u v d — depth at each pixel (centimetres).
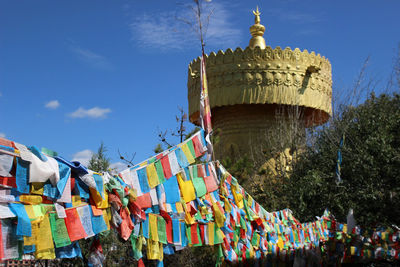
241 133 3244
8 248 536
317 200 2006
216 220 891
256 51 3089
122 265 1579
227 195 953
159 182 758
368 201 1862
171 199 792
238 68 3091
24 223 540
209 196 895
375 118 2116
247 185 2259
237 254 1038
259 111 3247
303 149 2570
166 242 775
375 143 1920
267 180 2336
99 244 685
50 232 581
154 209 768
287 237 1296
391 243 1523
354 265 1691
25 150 547
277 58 3091
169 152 802
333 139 2242
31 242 560
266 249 1166
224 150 3250
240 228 1035
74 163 614
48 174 564
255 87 3072
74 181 621
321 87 3195
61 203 604
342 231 1559
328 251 1556
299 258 1327
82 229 613
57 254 600
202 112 891
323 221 1541
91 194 638
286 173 2544
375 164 1898
